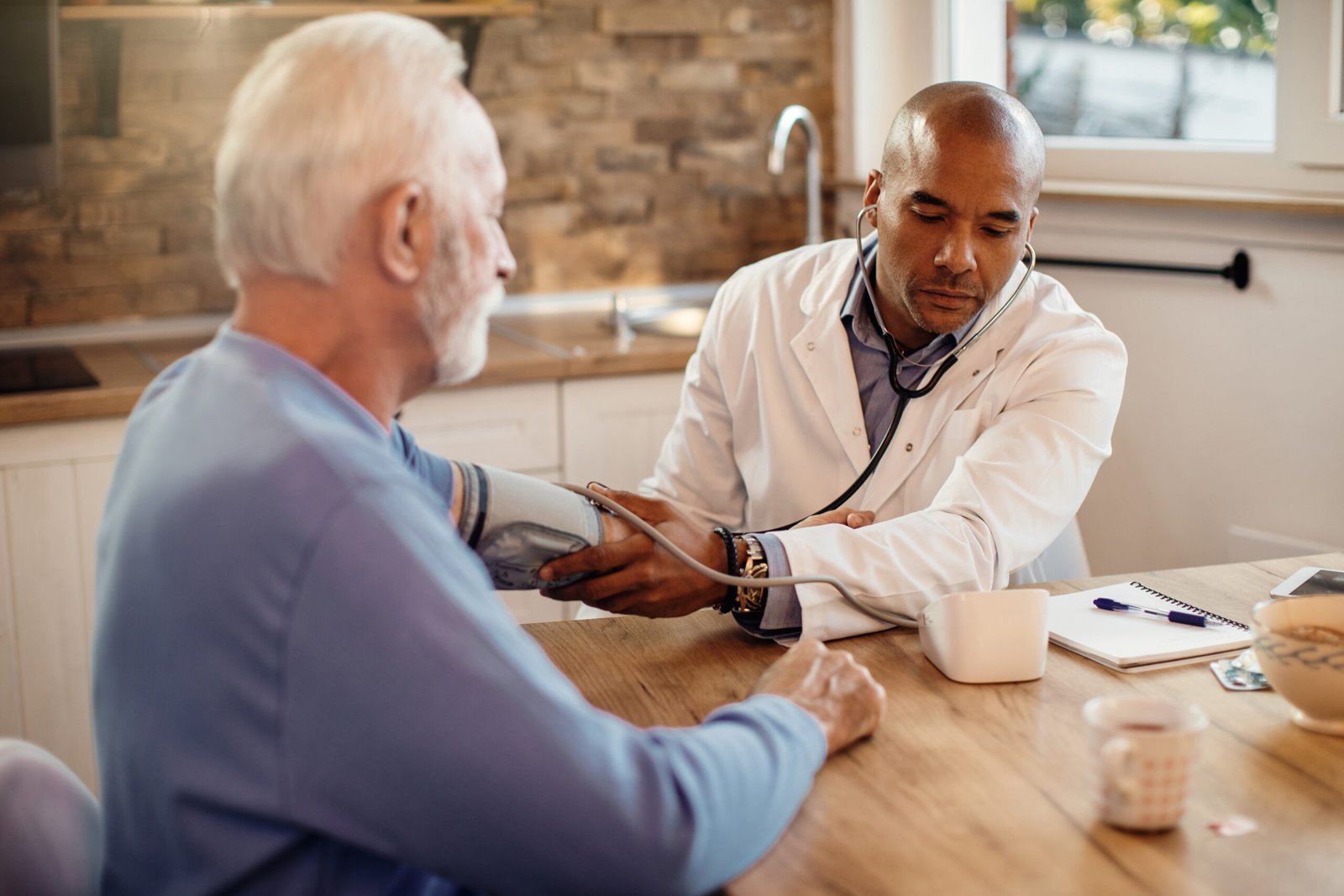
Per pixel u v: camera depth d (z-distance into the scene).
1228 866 0.83
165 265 2.70
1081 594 1.32
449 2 2.68
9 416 2.10
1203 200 2.11
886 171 1.44
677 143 3.00
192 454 0.81
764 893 0.81
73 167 2.61
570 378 2.43
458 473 1.13
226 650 0.77
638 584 1.20
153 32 2.60
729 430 1.76
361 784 0.76
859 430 1.58
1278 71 2.13
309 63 0.85
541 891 0.79
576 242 2.97
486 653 0.77
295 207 0.84
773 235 3.12
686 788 0.81
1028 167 1.38
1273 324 2.07
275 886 0.80
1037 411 1.45
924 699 1.09
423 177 0.86
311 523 0.76
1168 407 2.28
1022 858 0.84
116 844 0.85
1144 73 2.51
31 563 2.17
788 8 3.01
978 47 2.84
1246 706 1.06
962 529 1.31
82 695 2.23
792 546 1.24
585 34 2.89
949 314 1.42
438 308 0.90
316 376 0.86
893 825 0.89
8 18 2.27
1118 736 0.86
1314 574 1.32
